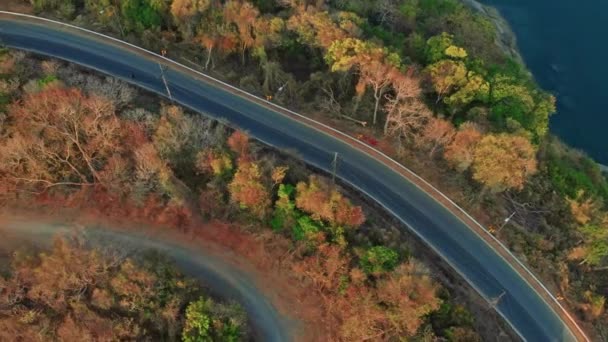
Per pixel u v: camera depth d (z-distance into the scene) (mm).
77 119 92312
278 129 111688
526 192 109250
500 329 91875
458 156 100438
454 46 114062
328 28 113062
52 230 94875
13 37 122000
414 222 102125
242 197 88438
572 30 173125
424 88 112188
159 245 94000
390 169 107625
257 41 114250
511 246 100250
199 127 100562
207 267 92438
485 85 110062
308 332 87688
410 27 135500
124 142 94750
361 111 114250
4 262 90688
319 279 86000
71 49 121000
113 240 94062
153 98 114625
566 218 106500
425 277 82688
